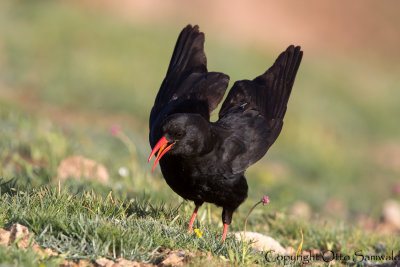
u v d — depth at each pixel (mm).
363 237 9305
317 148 22906
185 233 6855
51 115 19969
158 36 32188
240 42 37719
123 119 22234
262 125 7805
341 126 27094
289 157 21469
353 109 29531
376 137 27453
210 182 7078
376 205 16266
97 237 6062
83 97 22984
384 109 30844
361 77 36125
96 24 31344
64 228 6160
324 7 47688
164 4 40656
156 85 25734
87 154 12836
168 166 6984
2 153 11297
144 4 38906
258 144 7590
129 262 5879
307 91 30188
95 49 28250
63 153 12141
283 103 8352
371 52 46188
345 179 20516
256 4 45688
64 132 14945
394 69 42781
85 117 21406
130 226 6512
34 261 5359
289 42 43625
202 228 7406
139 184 10633
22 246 5758
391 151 25859
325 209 14852
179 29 35844
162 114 7531
